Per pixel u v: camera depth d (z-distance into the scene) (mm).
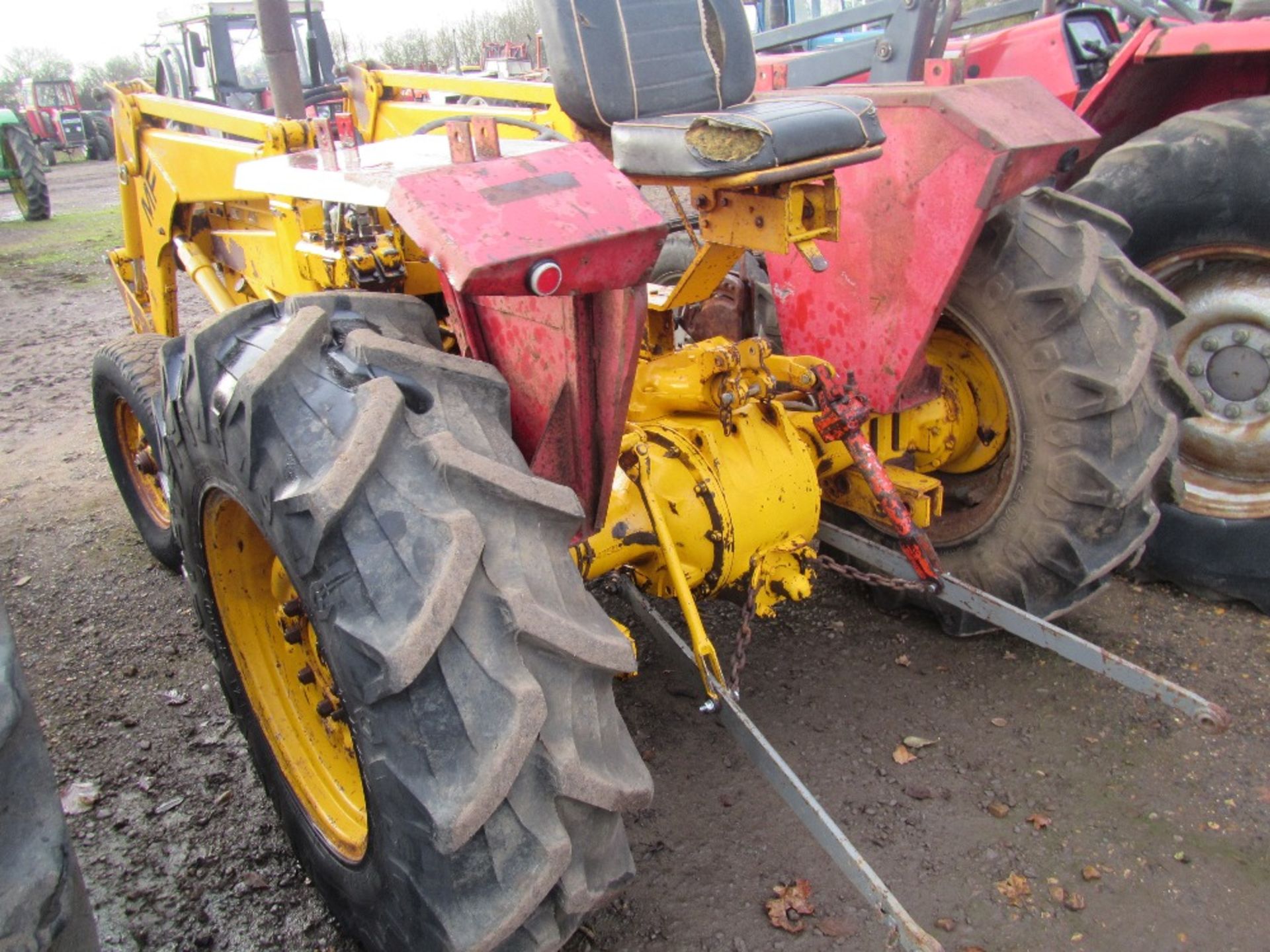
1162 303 2697
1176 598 3355
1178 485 2803
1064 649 2422
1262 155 3029
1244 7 4156
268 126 2883
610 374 1746
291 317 1772
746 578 2479
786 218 2121
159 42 7348
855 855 1784
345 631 1488
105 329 7672
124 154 4156
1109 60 4422
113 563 3842
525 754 1462
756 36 4387
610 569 2326
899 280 2670
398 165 1875
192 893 2283
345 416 1563
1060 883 2211
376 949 1896
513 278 1436
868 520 3215
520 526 1586
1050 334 2686
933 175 2510
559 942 1644
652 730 2746
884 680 2934
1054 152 2512
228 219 3480
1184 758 2572
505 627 1493
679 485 2371
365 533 1508
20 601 3568
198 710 2926
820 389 2547
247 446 1660
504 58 16234
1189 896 2168
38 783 1245
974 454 3061
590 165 1593
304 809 2137
